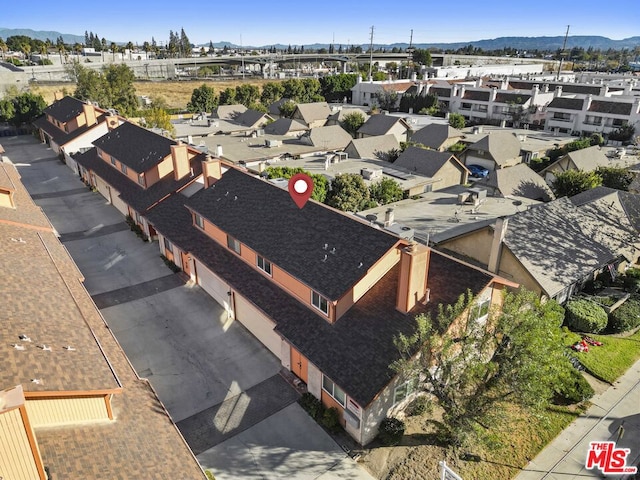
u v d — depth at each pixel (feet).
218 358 81.00
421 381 64.08
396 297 68.28
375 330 65.41
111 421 49.65
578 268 93.30
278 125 241.76
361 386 59.57
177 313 93.71
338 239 74.84
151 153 134.31
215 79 512.22
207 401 71.51
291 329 71.26
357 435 63.21
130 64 515.09
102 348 58.29
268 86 360.48
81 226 135.44
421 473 59.16
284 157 192.85
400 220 118.52
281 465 60.85
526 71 509.76
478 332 58.75
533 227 96.89
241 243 85.46
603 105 256.73
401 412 66.95
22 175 180.75
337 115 273.33
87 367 49.29
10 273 63.98
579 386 71.10
